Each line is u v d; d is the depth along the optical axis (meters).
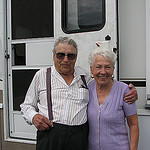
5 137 2.47
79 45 1.98
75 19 2.01
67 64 1.38
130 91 1.29
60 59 1.37
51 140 1.30
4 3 2.42
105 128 1.31
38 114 1.36
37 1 2.26
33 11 2.30
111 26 1.85
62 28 2.05
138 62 2.04
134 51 2.04
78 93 1.38
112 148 1.30
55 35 2.08
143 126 1.74
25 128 2.42
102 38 1.89
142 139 1.75
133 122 1.33
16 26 2.41
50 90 1.38
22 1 2.34
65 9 2.04
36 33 2.30
